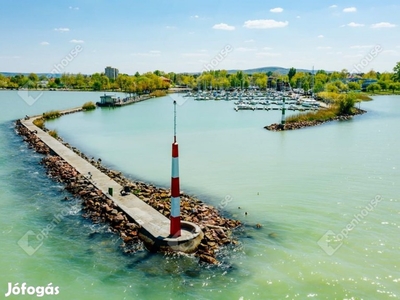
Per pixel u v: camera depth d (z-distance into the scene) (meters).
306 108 125.38
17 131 78.31
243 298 19.91
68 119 104.75
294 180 41.22
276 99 160.38
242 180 41.50
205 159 52.22
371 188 38.00
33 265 23.38
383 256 24.14
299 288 20.70
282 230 28.06
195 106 145.25
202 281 21.52
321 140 68.19
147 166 49.06
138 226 27.14
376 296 19.98
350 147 60.62
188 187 39.16
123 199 32.72
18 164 49.41
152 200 32.75
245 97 173.75
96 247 25.64
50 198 35.53
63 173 42.59
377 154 54.62
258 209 32.44
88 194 34.88
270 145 63.28
